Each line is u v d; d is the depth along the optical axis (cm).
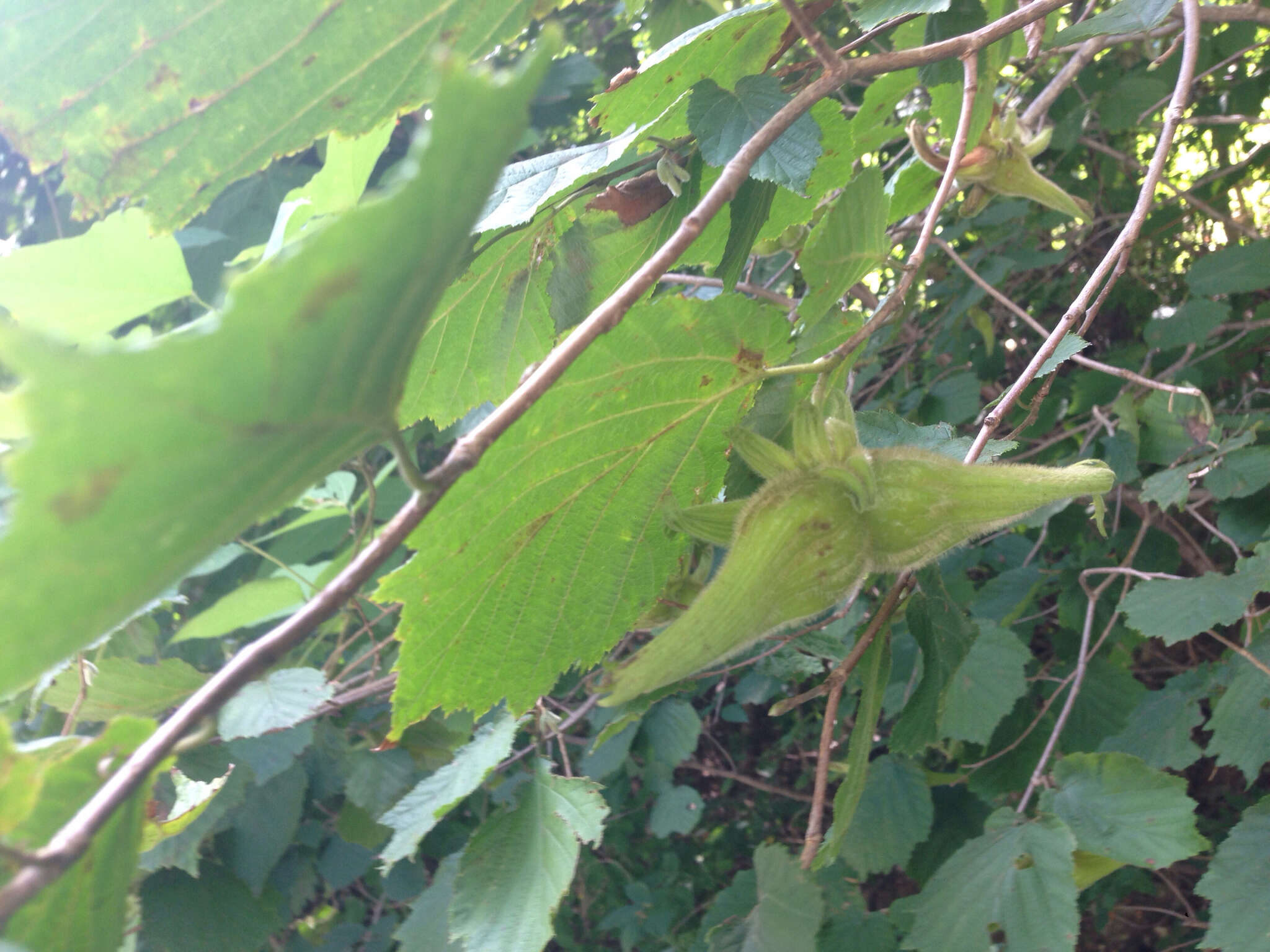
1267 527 34
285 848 37
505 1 22
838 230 20
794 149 20
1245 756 27
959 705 35
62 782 13
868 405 55
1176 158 61
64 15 19
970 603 43
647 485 19
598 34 63
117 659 32
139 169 21
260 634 48
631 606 20
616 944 65
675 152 23
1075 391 43
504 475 17
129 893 14
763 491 19
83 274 26
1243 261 41
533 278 25
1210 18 28
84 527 9
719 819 72
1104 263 21
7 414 8
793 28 23
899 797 34
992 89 28
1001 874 25
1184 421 36
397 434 12
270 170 57
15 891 11
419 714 19
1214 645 53
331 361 10
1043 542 46
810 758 68
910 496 18
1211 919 24
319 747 40
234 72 21
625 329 17
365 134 23
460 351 26
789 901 26
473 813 47
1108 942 61
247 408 9
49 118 20
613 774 54
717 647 17
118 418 8
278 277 9
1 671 10
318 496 44
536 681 20
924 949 25
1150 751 31
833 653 31
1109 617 40
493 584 19
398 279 10
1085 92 54
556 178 22
